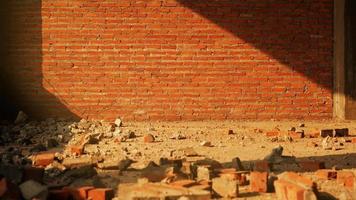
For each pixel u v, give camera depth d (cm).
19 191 527
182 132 1066
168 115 1247
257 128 1115
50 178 643
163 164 691
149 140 950
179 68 1246
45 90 1226
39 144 868
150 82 1243
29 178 589
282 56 1260
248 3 1250
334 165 724
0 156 783
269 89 1262
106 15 1231
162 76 1244
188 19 1244
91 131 1075
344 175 611
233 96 1256
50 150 857
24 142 942
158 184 553
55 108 1229
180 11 1242
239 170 672
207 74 1251
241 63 1254
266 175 577
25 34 1221
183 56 1245
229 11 1248
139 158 770
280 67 1261
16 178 579
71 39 1227
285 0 1255
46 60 1224
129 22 1236
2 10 1216
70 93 1231
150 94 1243
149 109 1244
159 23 1240
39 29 1221
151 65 1241
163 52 1243
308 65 1266
